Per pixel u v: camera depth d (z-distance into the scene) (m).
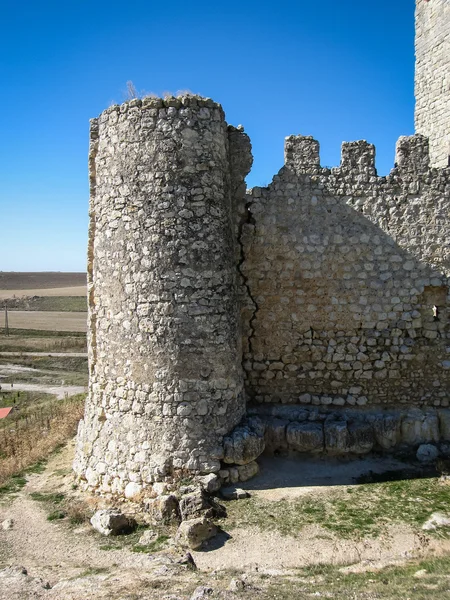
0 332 61.22
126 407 10.28
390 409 12.30
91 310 11.32
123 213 10.38
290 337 12.27
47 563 8.17
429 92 15.02
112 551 8.46
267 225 12.11
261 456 11.46
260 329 12.27
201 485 9.73
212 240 10.34
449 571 6.86
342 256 12.17
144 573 7.46
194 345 10.09
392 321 12.28
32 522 9.60
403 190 12.21
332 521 8.96
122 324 10.38
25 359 45.00
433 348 12.34
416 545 8.09
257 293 12.21
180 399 9.99
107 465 10.39
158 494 9.74
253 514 9.26
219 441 10.17
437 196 12.24
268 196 12.10
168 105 10.21
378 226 12.20
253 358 12.33
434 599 5.76
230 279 10.77
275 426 11.51
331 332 12.27
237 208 12.03
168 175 10.12
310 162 12.12
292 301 12.23
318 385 12.30
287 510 9.38
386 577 6.96
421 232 12.23
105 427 10.61
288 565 7.76
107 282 10.66
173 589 6.71
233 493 9.86
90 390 11.33
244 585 6.71
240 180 12.01
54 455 13.24
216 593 6.41
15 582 7.18
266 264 12.16
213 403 10.18
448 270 12.29
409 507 9.37
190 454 9.92
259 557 8.02
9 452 13.98
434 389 12.34
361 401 12.24
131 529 9.20
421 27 15.29
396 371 12.29
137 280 10.20
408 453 11.66
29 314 84.50
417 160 12.22
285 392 12.33
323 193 12.14
